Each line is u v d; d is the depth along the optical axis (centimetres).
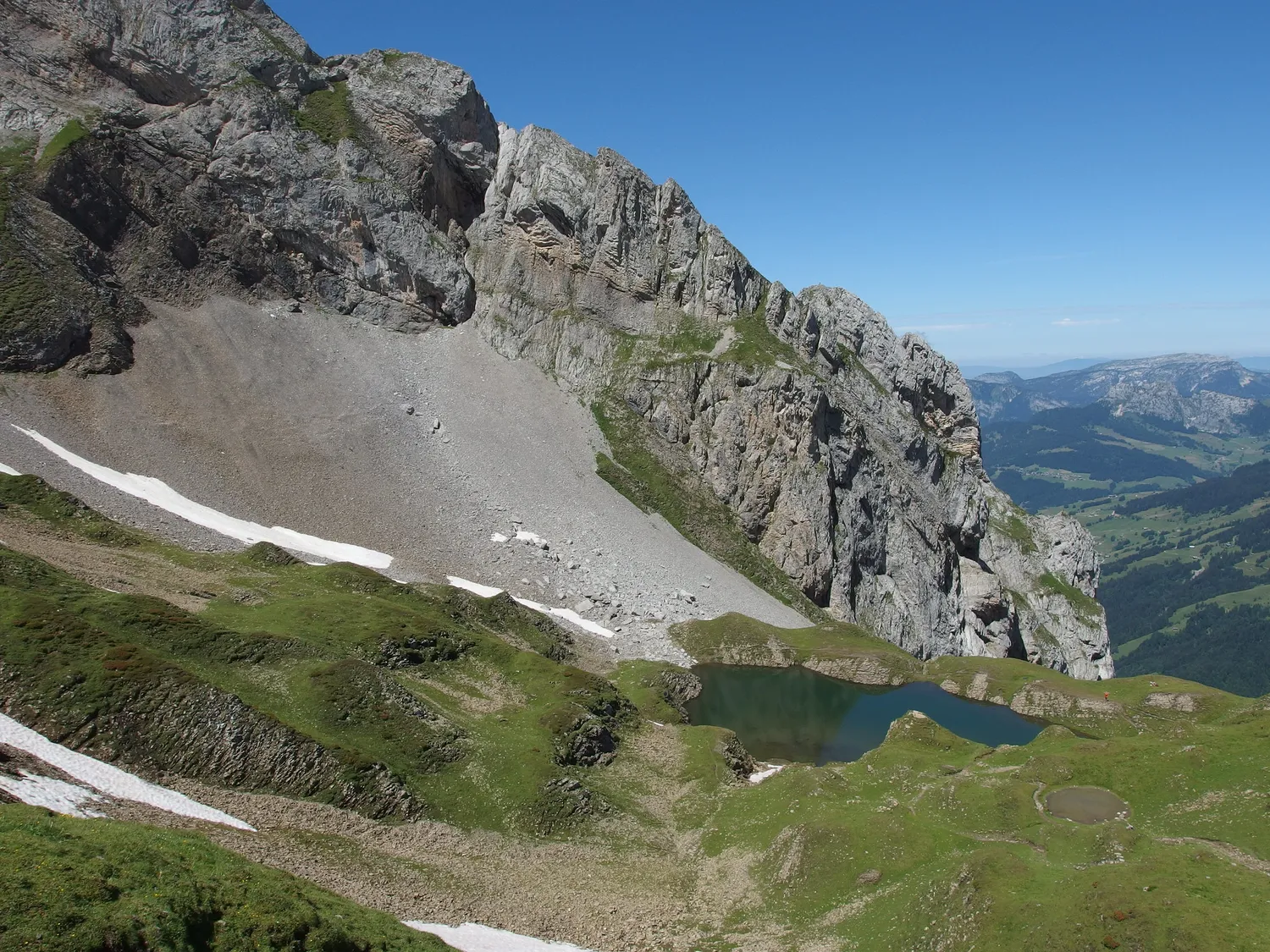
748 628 10175
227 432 10081
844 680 9425
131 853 2466
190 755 4197
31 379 9131
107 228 10962
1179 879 3294
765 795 5291
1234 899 3178
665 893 4375
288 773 4381
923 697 8981
